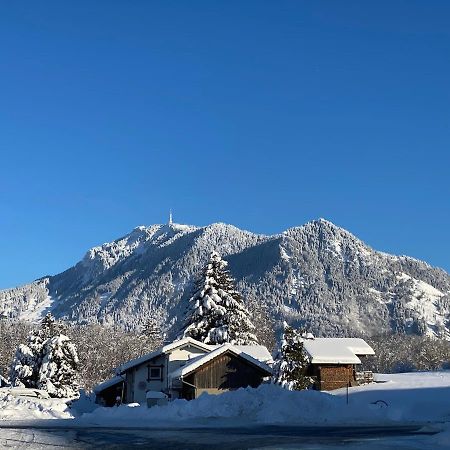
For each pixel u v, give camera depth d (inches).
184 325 2773.1
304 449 644.7
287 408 1167.6
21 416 1363.2
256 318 3828.7
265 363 2031.3
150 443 743.7
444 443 685.9
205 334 2679.6
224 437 800.9
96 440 789.2
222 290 2768.2
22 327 5753.0
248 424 1045.2
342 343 2743.6
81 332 5762.8
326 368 2591.0
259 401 1228.5
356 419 1117.7
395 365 5644.7
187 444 725.3
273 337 3811.5
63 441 781.9
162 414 1254.9
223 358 1891.0
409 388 2164.1
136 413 1295.5
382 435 795.4
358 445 673.6
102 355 4810.5
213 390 1861.5
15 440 799.1
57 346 2859.3
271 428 949.2
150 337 5032.0
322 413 1164.5
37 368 2925.7
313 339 2778.1
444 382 2389.3
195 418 1189.1
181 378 1846.7
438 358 5610.2
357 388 2315.5
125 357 4672.7
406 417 1171.3
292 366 2081.7
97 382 4439.0
